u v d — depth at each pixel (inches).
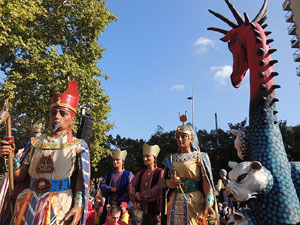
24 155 140.1
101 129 735.1
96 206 282.2
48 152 132.9
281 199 90.5
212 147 1341.0
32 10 551.8
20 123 609.0
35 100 603.8
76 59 714.8
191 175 161.8
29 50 596.1
